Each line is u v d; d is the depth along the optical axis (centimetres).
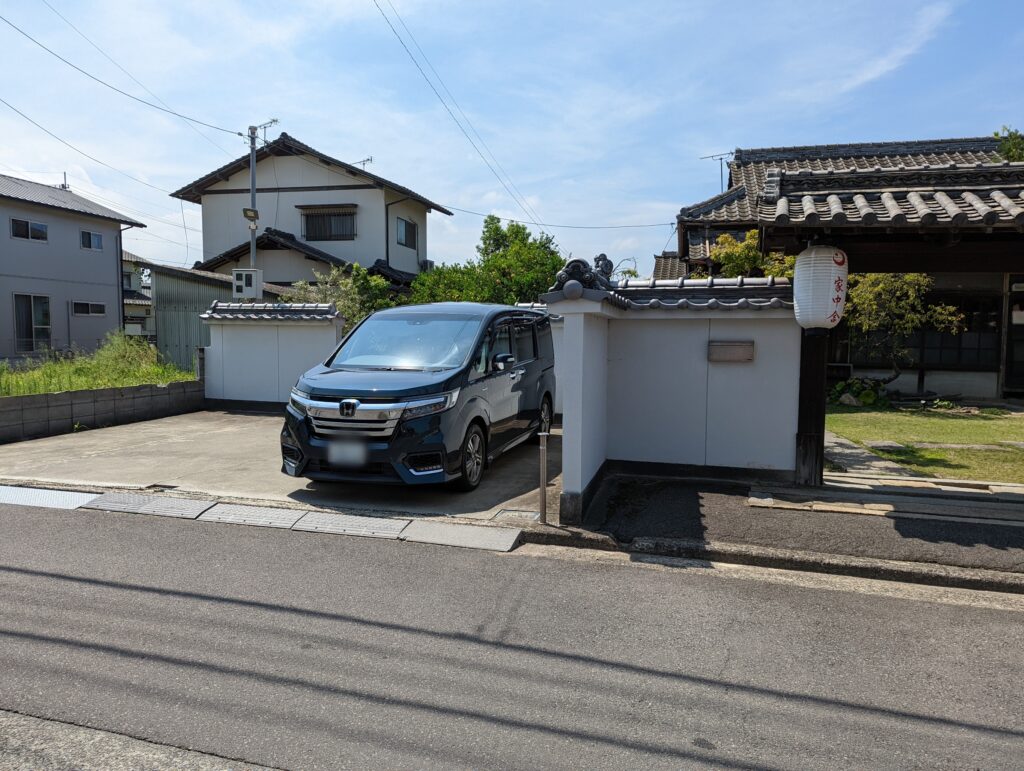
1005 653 362
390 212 2548
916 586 458
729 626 392
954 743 282
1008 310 1450
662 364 697
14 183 2159
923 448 916
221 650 355
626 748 277
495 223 2133
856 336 1497
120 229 2369
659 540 517
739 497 622
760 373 675
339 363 716
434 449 607
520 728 290
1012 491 643
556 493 662
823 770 264
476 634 377
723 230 1401
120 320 2375
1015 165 554
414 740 280
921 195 550
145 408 1134
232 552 502
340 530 551
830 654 360
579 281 545
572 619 398
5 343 1998
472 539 530
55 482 683
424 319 767
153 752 271
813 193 580
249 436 977
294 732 285
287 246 2416
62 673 329
